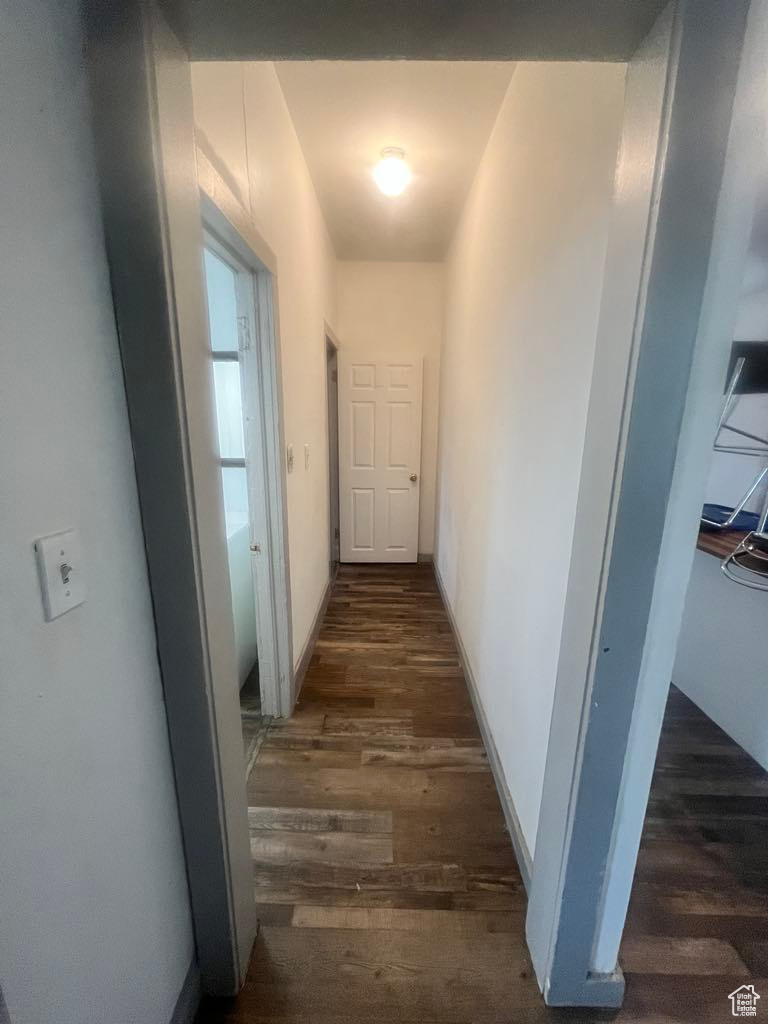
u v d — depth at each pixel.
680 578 0.84
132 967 0.82
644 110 0.70
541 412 1.32
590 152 1.00
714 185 0.68
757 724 1.85
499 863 1.41
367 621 3.06
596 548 0.86
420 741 1.94
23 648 0.57
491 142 2.03
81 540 0.67
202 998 1.08
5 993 0.56
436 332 3.86
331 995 1.09
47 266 0.60
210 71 1.11
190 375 0.80
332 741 1.94
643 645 0.86
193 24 0.69
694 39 0.63
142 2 0.63
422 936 1.21
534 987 1.11
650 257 0.70
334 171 2.40
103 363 0.71
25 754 0.58
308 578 2.56
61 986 0.65
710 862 1.42
